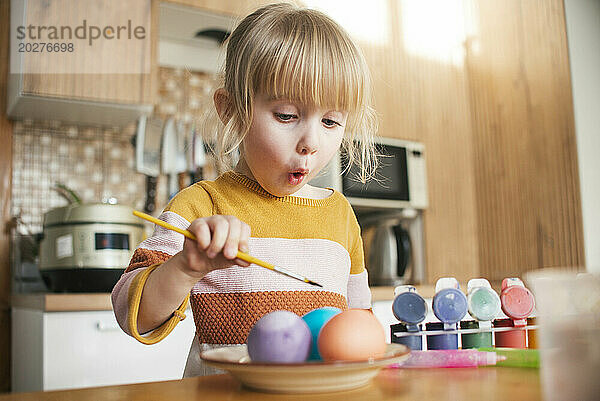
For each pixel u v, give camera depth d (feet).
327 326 1.88
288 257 3.07
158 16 6.65
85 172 7.00
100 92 6.17
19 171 6.63
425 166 8.63
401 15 8.80
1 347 6.24
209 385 1.80
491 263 8.73
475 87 9.17
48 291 6.42
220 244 1.84
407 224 8.72
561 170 7.81
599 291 1.43
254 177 3.08
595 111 7.86
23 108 6.32
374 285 8.21
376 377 1.89
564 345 1.45
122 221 5.60
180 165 7.32
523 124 8.38
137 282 2.17
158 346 5.21
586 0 8.09
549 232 7.93
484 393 1.58
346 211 3.47
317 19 2.81
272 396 1.60
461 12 9.45
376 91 8.29
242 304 2.96
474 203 9.03
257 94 2.63
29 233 6.33
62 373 4.83
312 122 2.59
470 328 2.38
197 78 7.95
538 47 8.20
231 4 7.17
